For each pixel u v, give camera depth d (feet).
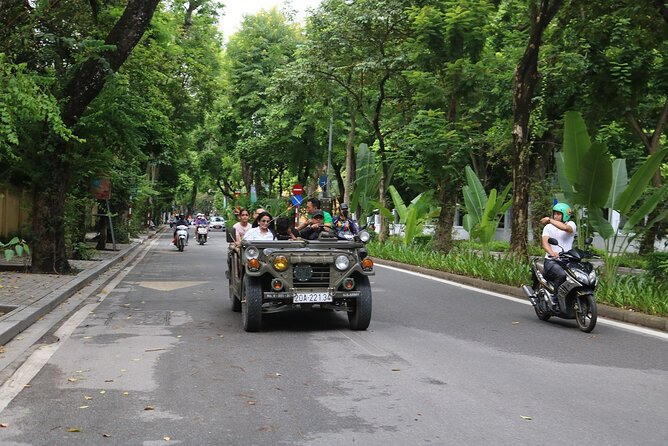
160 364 23.73
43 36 44.42
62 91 49.80
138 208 140.67
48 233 52.37
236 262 34.09
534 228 92.43
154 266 70.08
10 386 20.56
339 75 93.86
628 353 26.45
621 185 44.96
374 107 104.17
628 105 64.28
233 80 145.38
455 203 80.12
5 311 33.63
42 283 44.91
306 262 30.40
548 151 95.50
